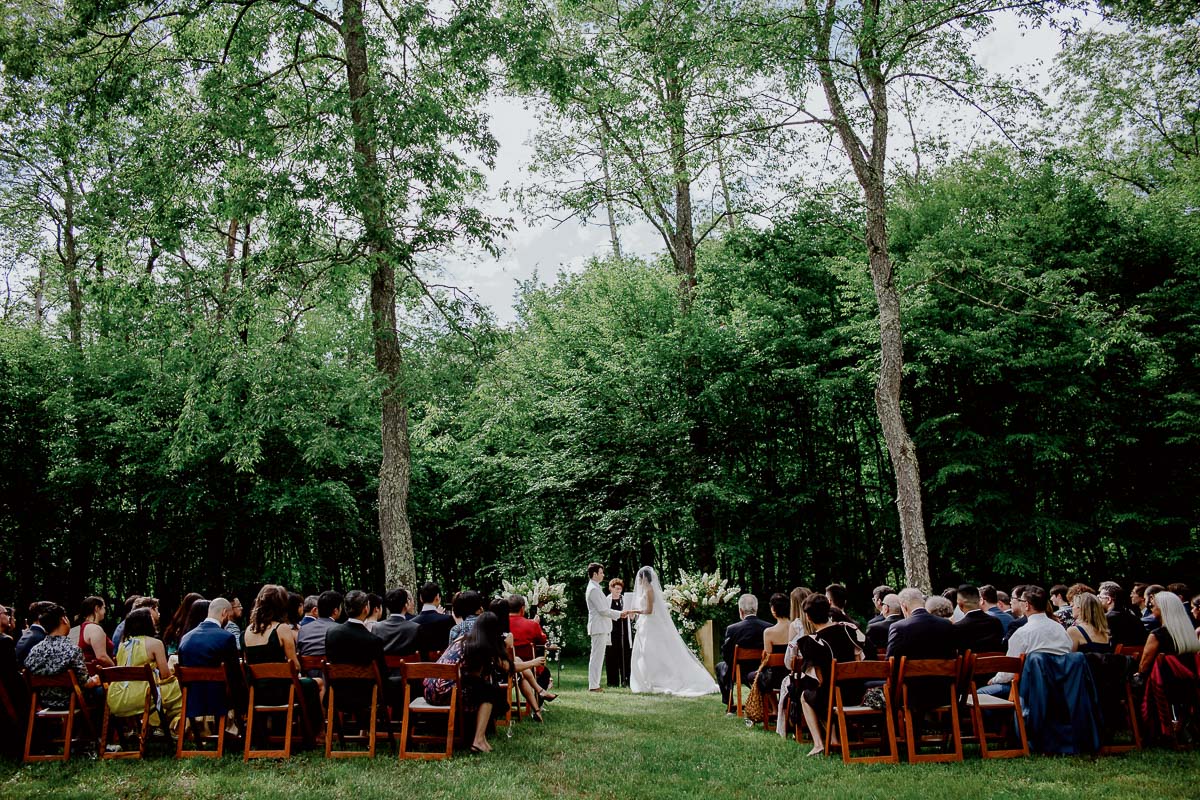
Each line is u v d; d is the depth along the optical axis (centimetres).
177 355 1298
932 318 1839
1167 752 693
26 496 1958
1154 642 720
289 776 640
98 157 1382
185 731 750
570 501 2042
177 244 1235
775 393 2038
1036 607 723
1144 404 1800
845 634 743
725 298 2250
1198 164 2122
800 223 2123
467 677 734
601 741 780
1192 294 1784
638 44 1480
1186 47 2381
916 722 735
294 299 1276
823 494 2122
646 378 1998
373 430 2172
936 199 2073
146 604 900
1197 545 1705
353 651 707
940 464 1867
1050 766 652
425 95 1217
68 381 2000
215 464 1931
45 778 632
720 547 1922
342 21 1371
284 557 2161
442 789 606
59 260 2248
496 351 1438
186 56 1290
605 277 2389
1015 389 1827
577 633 2092
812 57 1405
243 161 1228
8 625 761
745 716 876
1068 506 1898
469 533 2408
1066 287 1722
